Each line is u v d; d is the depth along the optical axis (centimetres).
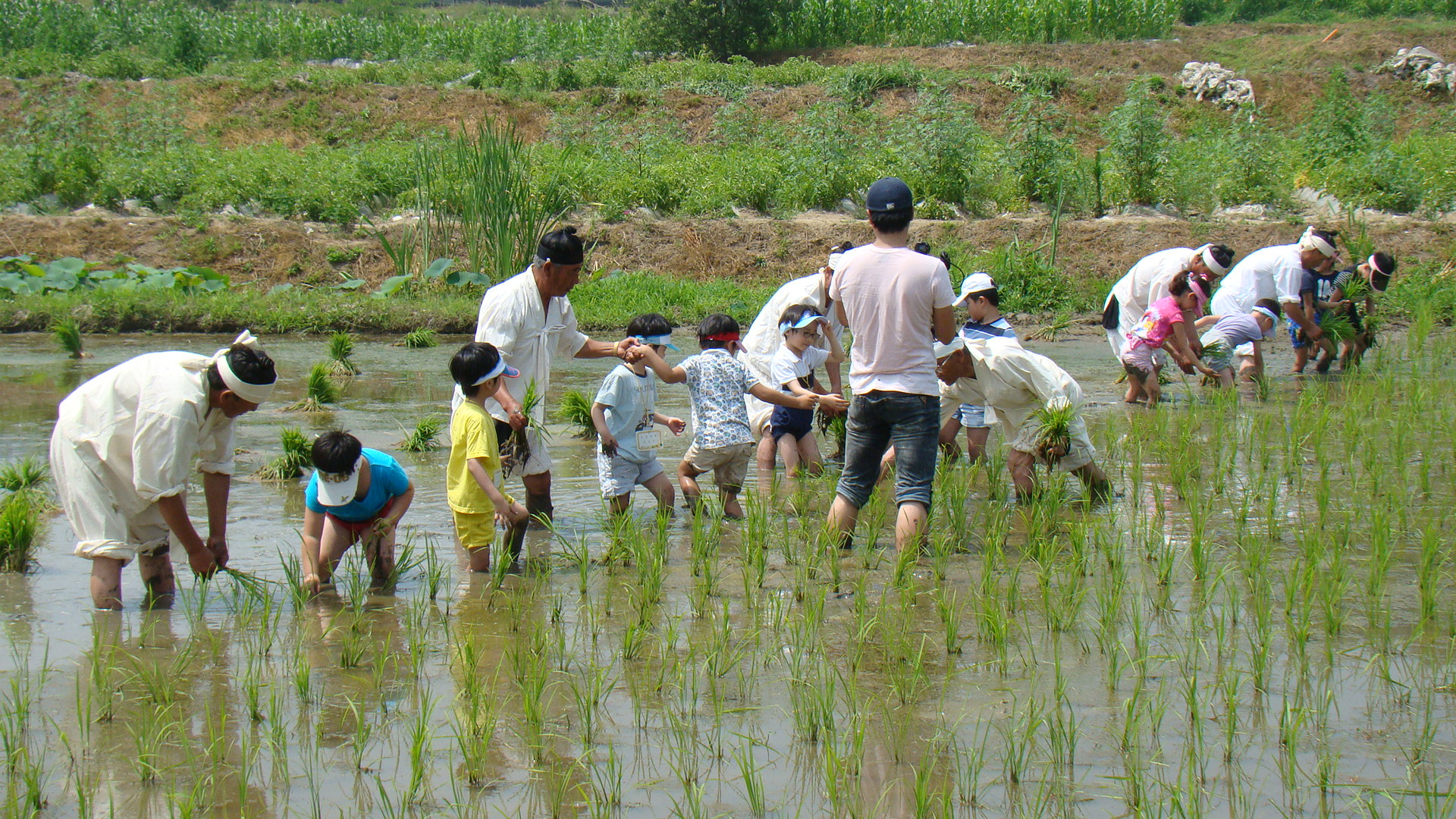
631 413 643
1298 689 393
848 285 568
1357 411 849
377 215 2230
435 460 827
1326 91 3072
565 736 370
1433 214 2116
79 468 488
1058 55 3444
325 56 3594
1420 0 3912
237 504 689
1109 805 322
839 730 371
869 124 2884
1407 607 474
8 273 1797
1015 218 2150
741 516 665
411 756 347
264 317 1691
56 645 452
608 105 2989
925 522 561
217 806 324
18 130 2669
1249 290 1145
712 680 408
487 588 526
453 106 2922
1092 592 502
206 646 452
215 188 2172
